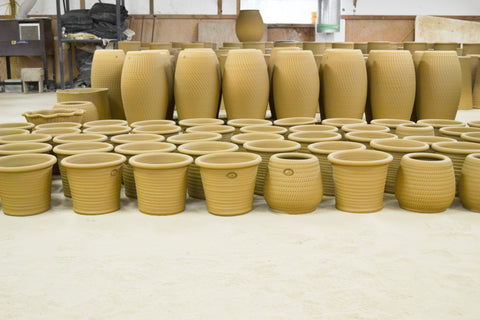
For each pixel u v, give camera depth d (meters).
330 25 7.88
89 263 1.52
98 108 3.22
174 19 9.05
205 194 1.98
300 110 3.09
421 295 1.33
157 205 1.94
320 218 1.92
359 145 2.22
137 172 1.94
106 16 7.46
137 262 1.52
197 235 1.74
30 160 2.07
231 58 3.02
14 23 7.64
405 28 9.37
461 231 1.79
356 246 1.65
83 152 2.10
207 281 1.41
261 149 2.16
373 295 1.33
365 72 3.15
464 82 4.91
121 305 1.28
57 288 1.37
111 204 1.99
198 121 2.84
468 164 2.02
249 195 1.97
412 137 2.41
